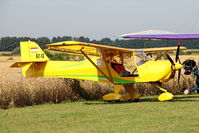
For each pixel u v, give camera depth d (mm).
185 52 112312
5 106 20344
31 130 12891
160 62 19672
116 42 123188
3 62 81375
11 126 13852
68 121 14375
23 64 22203
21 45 22469
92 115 15594
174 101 19406
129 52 20469
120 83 20516
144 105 18062
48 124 13953
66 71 21625
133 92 21031
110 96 20594
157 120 13578
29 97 20969
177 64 19062
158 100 20422
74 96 22375
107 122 13695
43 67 22125
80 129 12602
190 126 12305
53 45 18906
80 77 21422
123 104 19141
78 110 17469
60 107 19062
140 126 12633
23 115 16547
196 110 15695
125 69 21984
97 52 21234
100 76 20938
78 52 22531
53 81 22016
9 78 22906
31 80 21969
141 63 19922
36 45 22297
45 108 18922
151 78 19484
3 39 162750
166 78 19359
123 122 13500
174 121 13273
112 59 21062
